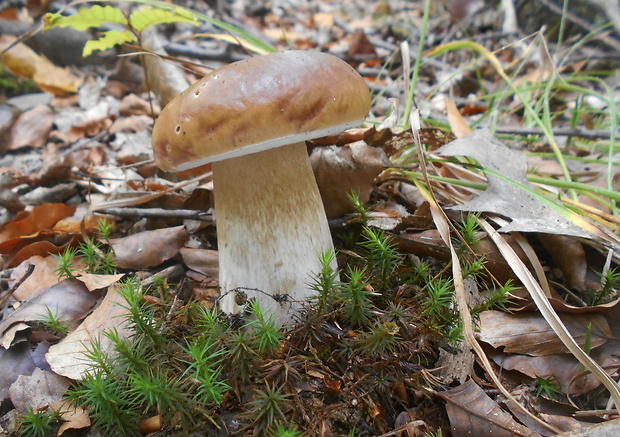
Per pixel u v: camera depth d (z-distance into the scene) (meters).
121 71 0.41
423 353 0.15
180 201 0.23
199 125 0.13
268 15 0.66
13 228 0.21
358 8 0.73
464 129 0.26
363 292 0.15
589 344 0.15
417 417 0.14
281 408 0.13
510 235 0.18
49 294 0.17
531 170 0.24
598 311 0.16
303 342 0.15
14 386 0.14
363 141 0.20
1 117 0.33
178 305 0.17
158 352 0.14
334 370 0.15
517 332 0.16
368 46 0.50
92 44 0.23
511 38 0.49
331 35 0.61
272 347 0.14
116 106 0.38
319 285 0.15
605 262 0.18
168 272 0.20
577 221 0.17
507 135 0.30
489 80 0.44
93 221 0.23
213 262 0.21
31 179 0.27
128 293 0.14
